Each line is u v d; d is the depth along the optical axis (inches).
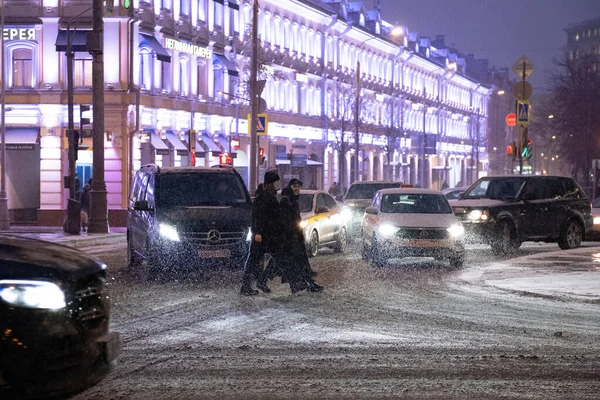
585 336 492.7
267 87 2628.0
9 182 1969.7
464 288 725.3
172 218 773.3
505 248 1071.6
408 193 976.9
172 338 475.5
